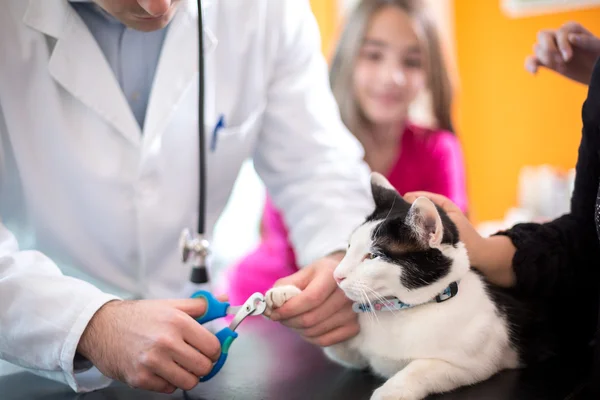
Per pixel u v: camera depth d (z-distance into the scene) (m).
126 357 0.75
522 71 2.76
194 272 1.01
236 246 2.61
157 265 1.19
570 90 2.63
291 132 1.24
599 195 0.78
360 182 1.22
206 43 1.09
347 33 2.03
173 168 1.14
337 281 0.84
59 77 1.01
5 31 0.99
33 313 0.79
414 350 0.80
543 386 0.78
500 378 0.81
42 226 1.10
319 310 0.85
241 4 1.15
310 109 1.25
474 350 0.79
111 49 1.09
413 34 1.98
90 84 1.03
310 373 0.84
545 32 1.05
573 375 0.82
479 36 2.87
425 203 0.79
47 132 1.04
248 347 0.95
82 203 1.10
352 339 0.87
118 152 1.08
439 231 0.79
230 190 1.30
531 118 2.78
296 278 0.91
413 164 2.04
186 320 0.77
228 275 2.01
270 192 1.34
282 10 1.22
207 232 1.28
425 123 2.14
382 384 0.79
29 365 0.83
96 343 0.78
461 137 2.93
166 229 1.15
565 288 0.91
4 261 0.85
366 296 0.81
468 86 2.95
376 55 2.01
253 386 0.80
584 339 0.95
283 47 1.24
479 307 0.81
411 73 2.04
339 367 0.87
